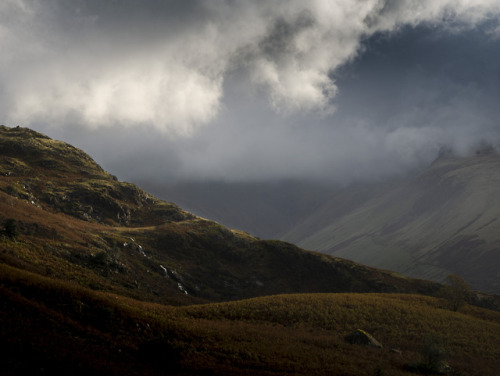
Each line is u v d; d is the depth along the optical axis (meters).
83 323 33.88
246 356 39.09
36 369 22.73
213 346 40.19
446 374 45.66
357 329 59.69
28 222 83.06
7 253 55.53
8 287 33.56
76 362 25.42
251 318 62.94
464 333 66.00
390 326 65.31
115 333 34.91
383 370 41.84
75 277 61.81
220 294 128.00
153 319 42.56
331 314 68.69
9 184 126.44
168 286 104.56
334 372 38.59
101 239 106.06
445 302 90.44
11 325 26.95
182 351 36.09
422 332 63.62
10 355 23.28
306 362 40.53
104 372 25.42
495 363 53.41
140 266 106.69
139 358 31.34
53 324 30.59
